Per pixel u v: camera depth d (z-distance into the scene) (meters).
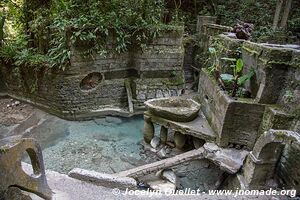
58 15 6.06
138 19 6.56
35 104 6.61
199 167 4.67
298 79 3.52
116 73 6.75
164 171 4.27
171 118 5.05
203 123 5.03
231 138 4.23
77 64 6.02
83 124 6.16
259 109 3.94
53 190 2.25
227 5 10.45
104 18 6.13
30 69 6.28
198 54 8.33
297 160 3.18
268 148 3.27
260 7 10.10
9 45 6.67
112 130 5.97
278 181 3.51
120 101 6.92
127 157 4.95
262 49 3.98
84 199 2.32
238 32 5.30
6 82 6.87
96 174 2.60
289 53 3.71
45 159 4.68
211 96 5.02
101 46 6.18
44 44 6.52
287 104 3.66
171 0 9.91
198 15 9.84
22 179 1.70
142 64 6.79
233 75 4.68
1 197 1.50
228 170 3.81
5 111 6.31
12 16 7.02
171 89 7.10
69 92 6.10
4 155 1.51
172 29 6.78
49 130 5.70
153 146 5.29
